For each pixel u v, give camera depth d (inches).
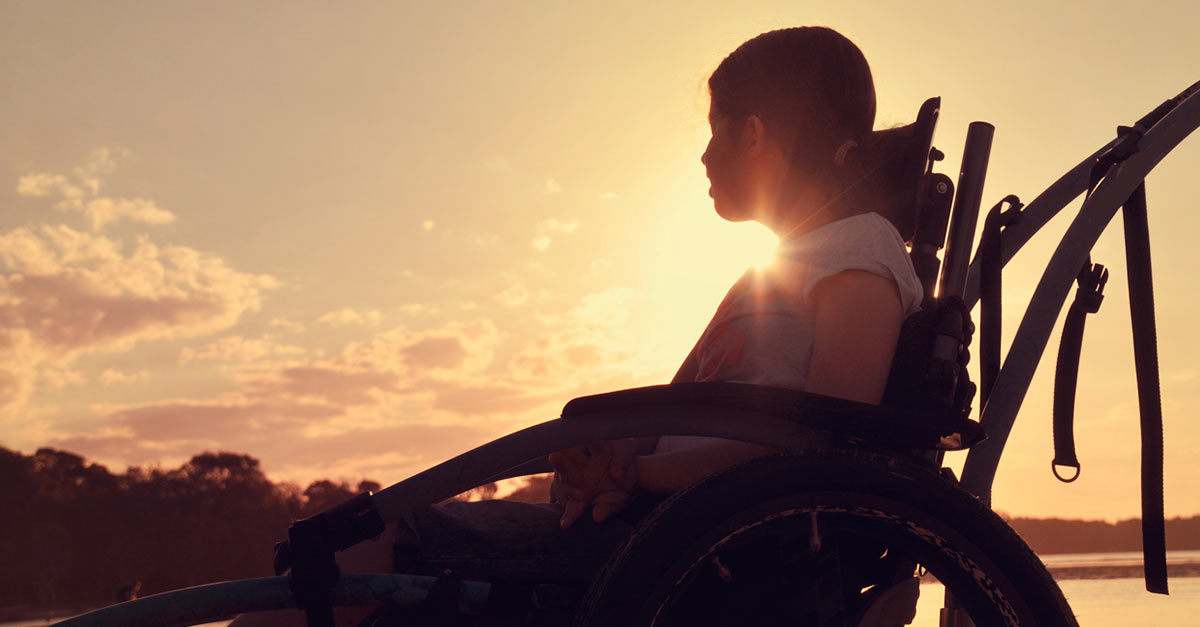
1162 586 49.0
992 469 49.3
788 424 35.9
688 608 35.0
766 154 45.3
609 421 35.0
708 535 31.4
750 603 34.5
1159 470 50.0
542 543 38.8
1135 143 52.0
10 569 1653.5
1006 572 33.3
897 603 37.9
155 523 1803.6
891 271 40.1
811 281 41.2
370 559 38.2
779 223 46.5
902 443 35.0
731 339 44.3
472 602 35.5
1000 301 51.6
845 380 38.5
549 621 36.0
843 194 44.8
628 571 30.7
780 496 32.3
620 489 39.2
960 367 39.9
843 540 37.7
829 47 45.1
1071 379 53.2
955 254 51.1
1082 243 50.7
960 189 52.3
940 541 33.4
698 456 39.4
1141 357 51.7
